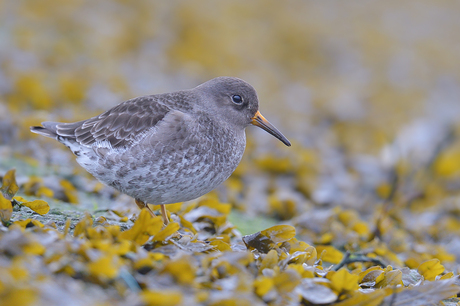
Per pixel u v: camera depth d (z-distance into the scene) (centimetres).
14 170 765
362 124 2345
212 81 920
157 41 2511
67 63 2073
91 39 2302
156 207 964
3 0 2402
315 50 3147
